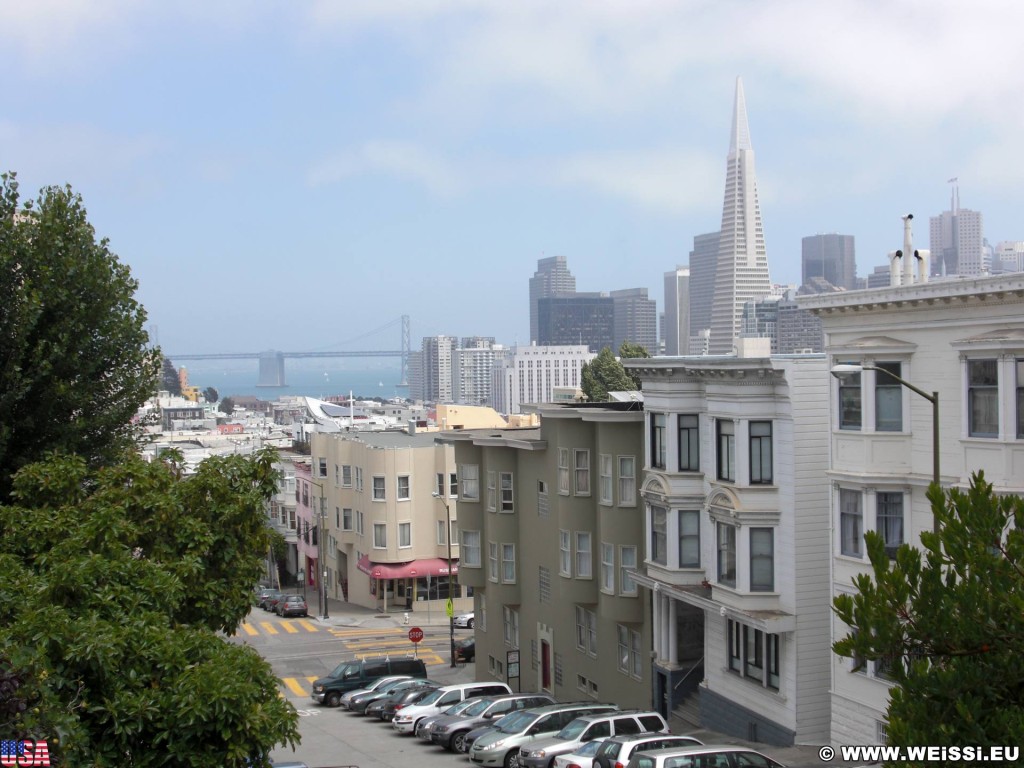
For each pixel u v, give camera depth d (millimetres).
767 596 31516
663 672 37156
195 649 16891
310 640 64188
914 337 26656
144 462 23484
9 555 19203
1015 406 23969
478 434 50719
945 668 14859
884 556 15664
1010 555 14719
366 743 36156
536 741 29984
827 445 31219
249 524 22953
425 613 72500
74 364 28172
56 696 14117
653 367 36000
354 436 80875
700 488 35375
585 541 41969
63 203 29406
